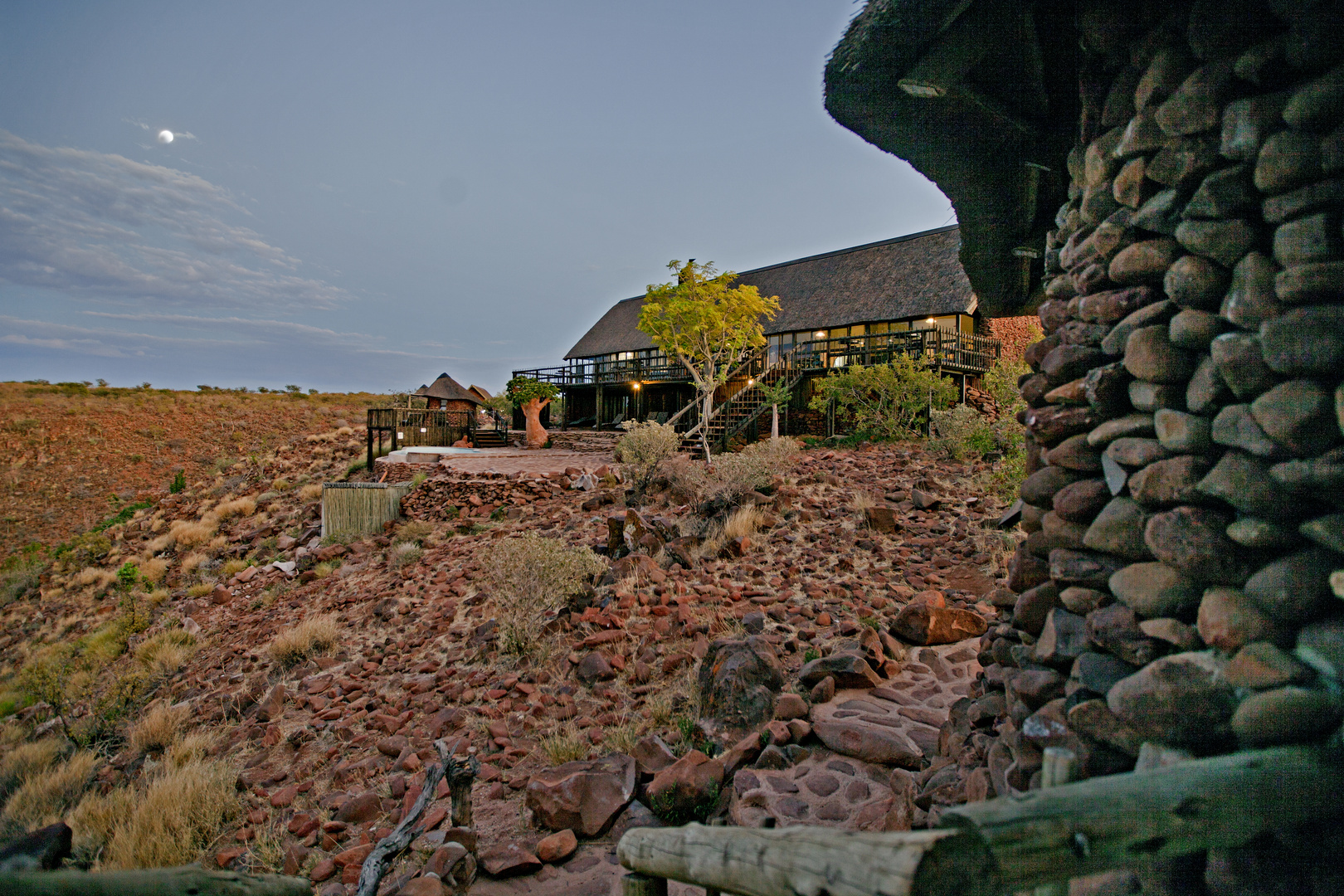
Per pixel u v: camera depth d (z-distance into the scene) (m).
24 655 11.13
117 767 5.93
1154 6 1.89
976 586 6.64
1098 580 2.02
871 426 16.09
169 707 6.81
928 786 3.02
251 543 15.16
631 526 9.10
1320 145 1.34
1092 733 1.76
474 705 5.65
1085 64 2.30
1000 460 10.41
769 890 1.12
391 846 3.43
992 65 2.68
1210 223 1.62
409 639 7.54
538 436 25.53
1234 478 1.49
